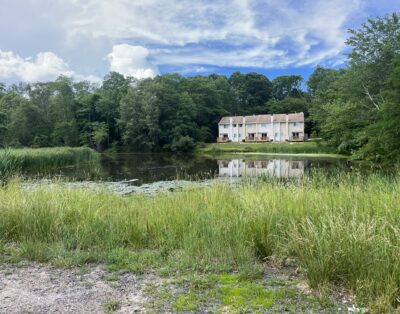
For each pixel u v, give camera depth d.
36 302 2.96
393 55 21.69
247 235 4.16
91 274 3.61
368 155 18.48
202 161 31.91
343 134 25.83
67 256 4.04
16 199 5.50
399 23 22.67
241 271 3.50
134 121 57.06
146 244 4.63
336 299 2.92
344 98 25.80
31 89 66.56
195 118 64.88
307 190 6.26
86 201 6.21
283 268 3.70
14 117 54.41
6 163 11.39
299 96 83.94
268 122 62.41
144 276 3.52
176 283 3.31
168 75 69.00
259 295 3.00
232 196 6.62
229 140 63.66
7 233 4.82
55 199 5.70
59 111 60.06
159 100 57.84
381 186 6.57
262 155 40.06
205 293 3.07
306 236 3.58
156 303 2.90
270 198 5.45
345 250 3.19
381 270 2.94
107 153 54.00
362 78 23.06
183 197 6.62
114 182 15.17
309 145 45.56
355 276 3.03
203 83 70.94
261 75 84.75
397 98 15.77
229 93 78.19
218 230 4.27
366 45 22.81
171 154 49.28
